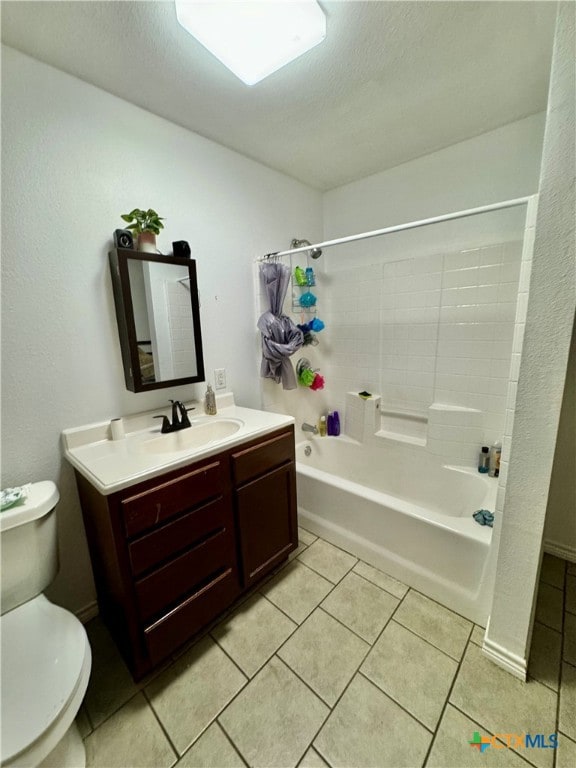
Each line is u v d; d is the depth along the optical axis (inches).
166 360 63.9
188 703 46.2
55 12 41.0
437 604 60.6
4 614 43.1
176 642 50.3
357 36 46.6
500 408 77.5
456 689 46.7
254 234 83.2
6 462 50.1
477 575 55.3
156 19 42.6
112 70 51.1
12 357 49.2
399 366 93.5
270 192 86.2
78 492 56.1
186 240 69.1
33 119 48.4
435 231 82.4
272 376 87.9
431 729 42.3
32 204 49.3
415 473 89.3
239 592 60.2
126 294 56.4
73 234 53.6
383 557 67.8
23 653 37.7
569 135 35.8
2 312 47.9
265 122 66.0
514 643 48.3
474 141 73.8
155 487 46.6
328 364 110.1
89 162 54.5
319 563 71.5
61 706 32.5
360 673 49.2
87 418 57.6
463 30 46.1
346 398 105.4
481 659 50.7
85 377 56.7
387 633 55.3
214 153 72.6
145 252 57.8
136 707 45.9
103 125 55.6
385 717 43.7
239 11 40.2
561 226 37.6
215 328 76.6
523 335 43.3
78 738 40.9
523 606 46.7
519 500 45.1
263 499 62.5
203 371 70.1
